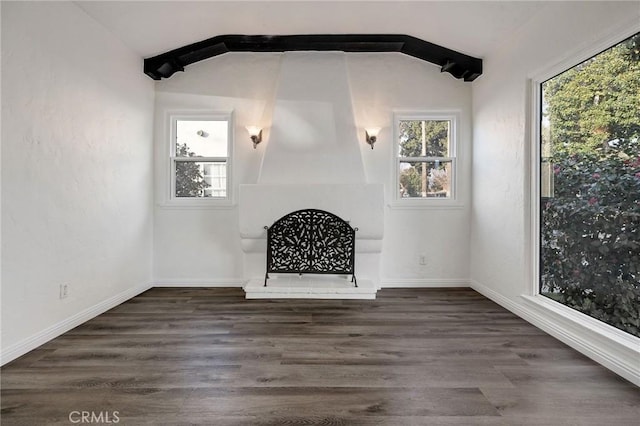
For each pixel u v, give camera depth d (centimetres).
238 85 407
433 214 409
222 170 414
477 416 162
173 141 414
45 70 245
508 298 324
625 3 199
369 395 179
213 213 409
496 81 348
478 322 289
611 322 215
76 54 278
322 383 191
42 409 166
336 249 370
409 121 413
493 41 338
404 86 407
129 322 288
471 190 406
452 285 411
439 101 405
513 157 316
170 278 410
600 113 224
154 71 384
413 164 414
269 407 168
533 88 291
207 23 335
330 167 391
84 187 289
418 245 411
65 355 224
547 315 267
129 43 348
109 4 285
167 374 200
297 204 381
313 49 382
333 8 314
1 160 211
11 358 216
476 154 393
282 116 392
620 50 208
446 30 338
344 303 344
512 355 226
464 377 197
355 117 405
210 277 411
